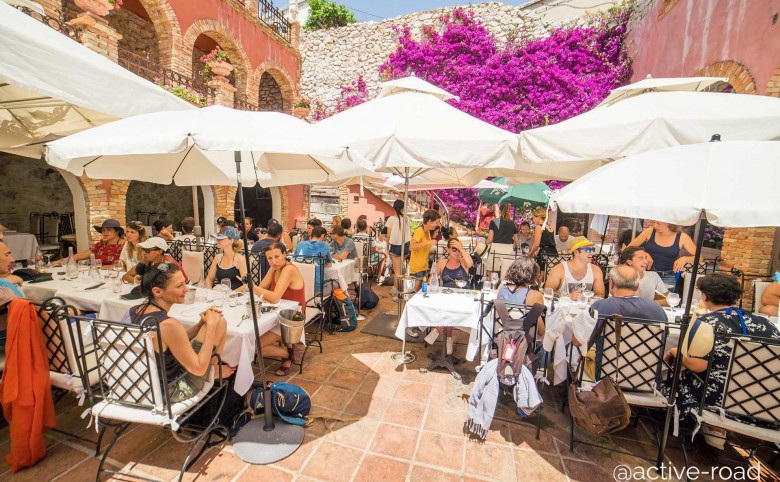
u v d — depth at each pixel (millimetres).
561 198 2512
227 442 2844
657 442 3010
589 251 4094
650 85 4816
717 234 7191
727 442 2799
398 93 5129
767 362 2330
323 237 5555
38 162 9125
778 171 2020
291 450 2738
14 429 2449
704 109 3498
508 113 12852
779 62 5410
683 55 8125
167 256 4496
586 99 12023
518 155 4059
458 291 4344
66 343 2545
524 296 3352
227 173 4480
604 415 2527
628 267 2932
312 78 16375
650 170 2338
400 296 5695
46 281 4133
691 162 2234
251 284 2748
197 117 2473
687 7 8023
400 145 3732
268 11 13508
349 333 5285
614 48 11844
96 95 2666
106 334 2314
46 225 9219
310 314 4559
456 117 4355
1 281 2832
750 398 2396
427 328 4895
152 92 3145
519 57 12969
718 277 2729
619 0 12219
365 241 8359
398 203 7117
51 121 3648
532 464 2721
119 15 10367
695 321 2621
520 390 2879
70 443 2771
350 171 4320
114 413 2338
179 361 2375
